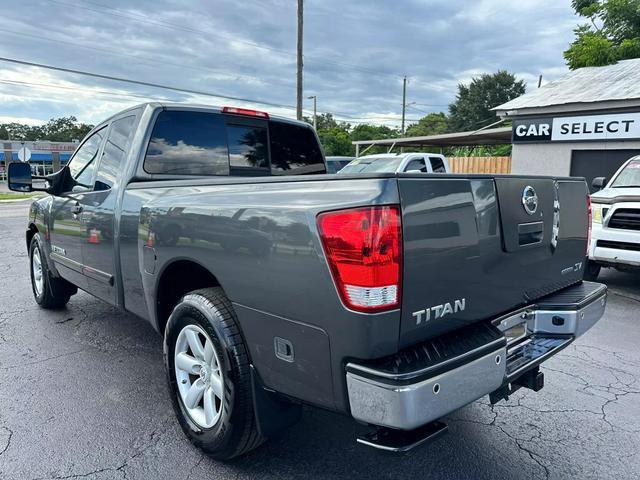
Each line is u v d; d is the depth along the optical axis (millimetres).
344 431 3119
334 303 1962
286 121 4418
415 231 2004
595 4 22578
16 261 8734
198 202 2693
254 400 2449
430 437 2064
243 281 2365
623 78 13891
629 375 4078
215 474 2660
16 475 2629
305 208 2072
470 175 2287
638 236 6371
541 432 3160
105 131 4180
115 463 2746
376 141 23297
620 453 2932
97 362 4148
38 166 62500
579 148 12984
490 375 2205
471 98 65625
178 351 2941
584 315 2938
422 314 2064
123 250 3463
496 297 2490
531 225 2686
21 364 4094
